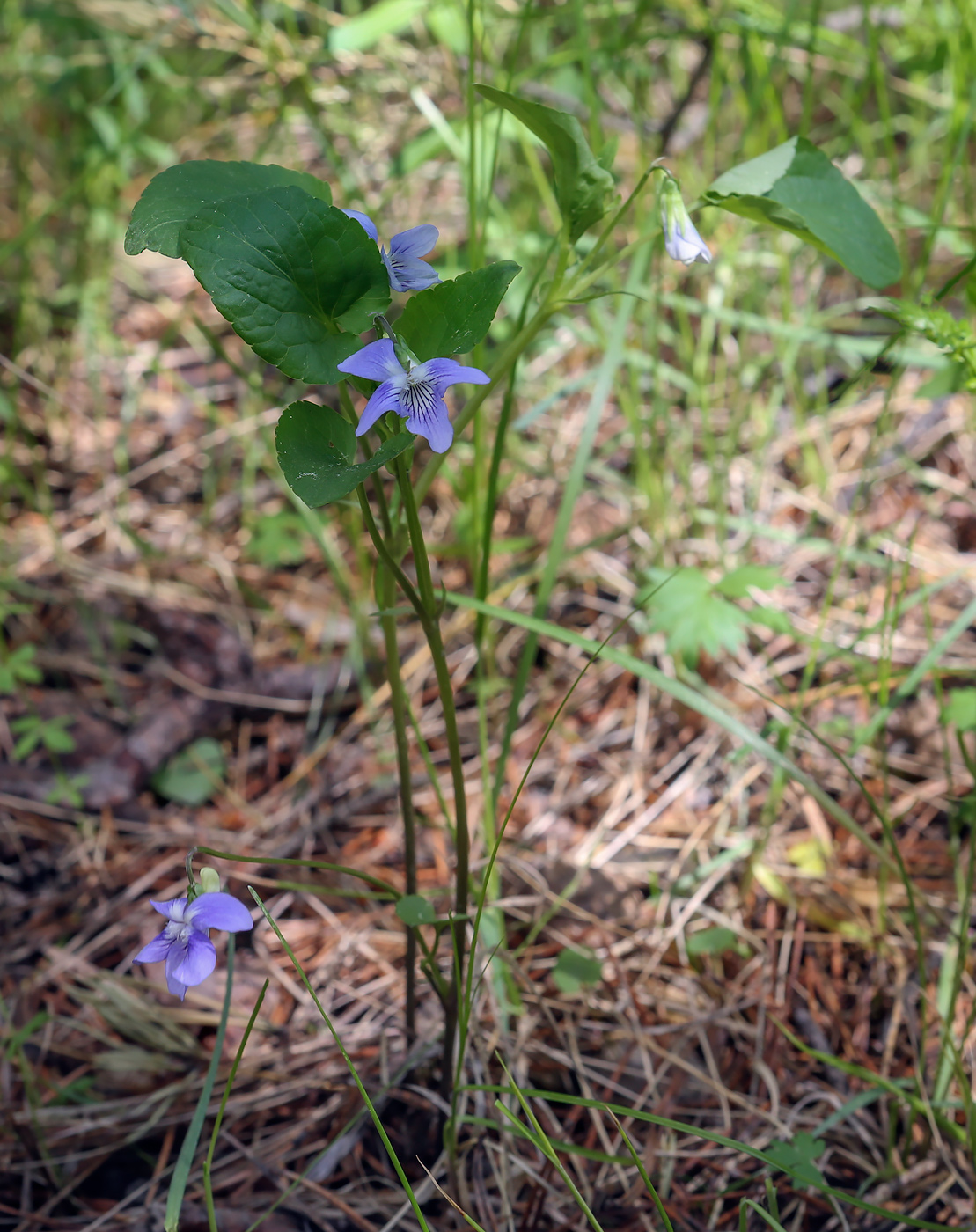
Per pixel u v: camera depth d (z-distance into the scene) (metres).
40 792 0.38
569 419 0.51
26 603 0.45
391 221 0.49
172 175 0.23
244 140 0.62
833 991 0.33
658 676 0.29
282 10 0.50
